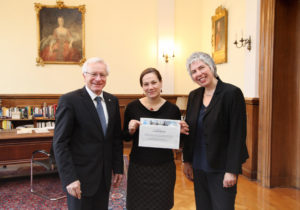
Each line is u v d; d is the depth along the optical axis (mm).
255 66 4547
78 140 1918
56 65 7082
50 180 4605
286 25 4074
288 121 4184
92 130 1914
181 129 2135
